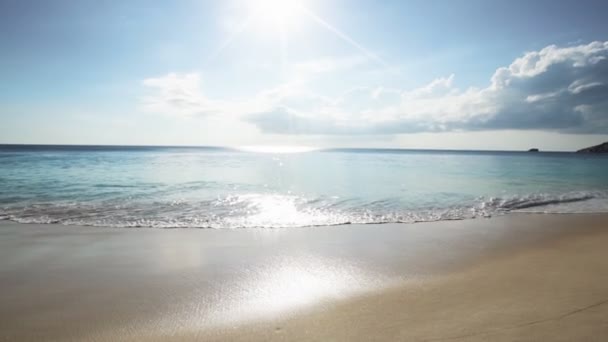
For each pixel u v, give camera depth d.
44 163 38.53
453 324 3.95
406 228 10.35
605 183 24.23
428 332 3.78
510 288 5.13
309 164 48.62
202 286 5.59
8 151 81.25
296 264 6.75
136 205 13.86
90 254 7.38
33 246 7.96
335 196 17.33
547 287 5.10
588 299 4.53
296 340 3.80
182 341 3.87
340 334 3.88
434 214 12.73
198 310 4.70
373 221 11.42
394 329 3.92
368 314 4.41
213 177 26.48
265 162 51.88
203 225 10.59
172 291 5.38
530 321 3.92
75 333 4.11
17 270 6.32
